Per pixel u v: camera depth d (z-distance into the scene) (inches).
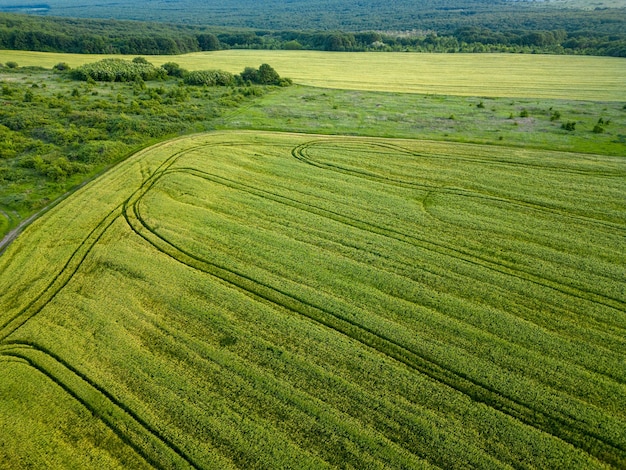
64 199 1437.0
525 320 928.3
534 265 1112.8
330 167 1716.3
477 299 989.8
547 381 784.3
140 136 2010.3
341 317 930.7
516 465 649.0
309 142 2004.2
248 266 1095.6
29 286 1021.8
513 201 1451.8
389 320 922.1
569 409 732.0
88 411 728.3
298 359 823.1
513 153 1879.9
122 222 1289.4
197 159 1754.4
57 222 1283.2
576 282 1046.4
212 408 729.0
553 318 934.4
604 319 932.0
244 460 653.3
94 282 1033.5
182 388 763.4
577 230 1275.8
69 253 1142.3
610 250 1177.4
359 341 870.4
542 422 713.6
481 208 1402.6
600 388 770.2
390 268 1095.6
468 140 2075.5
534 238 1235.2
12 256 1127.6
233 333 882.8
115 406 735.7
